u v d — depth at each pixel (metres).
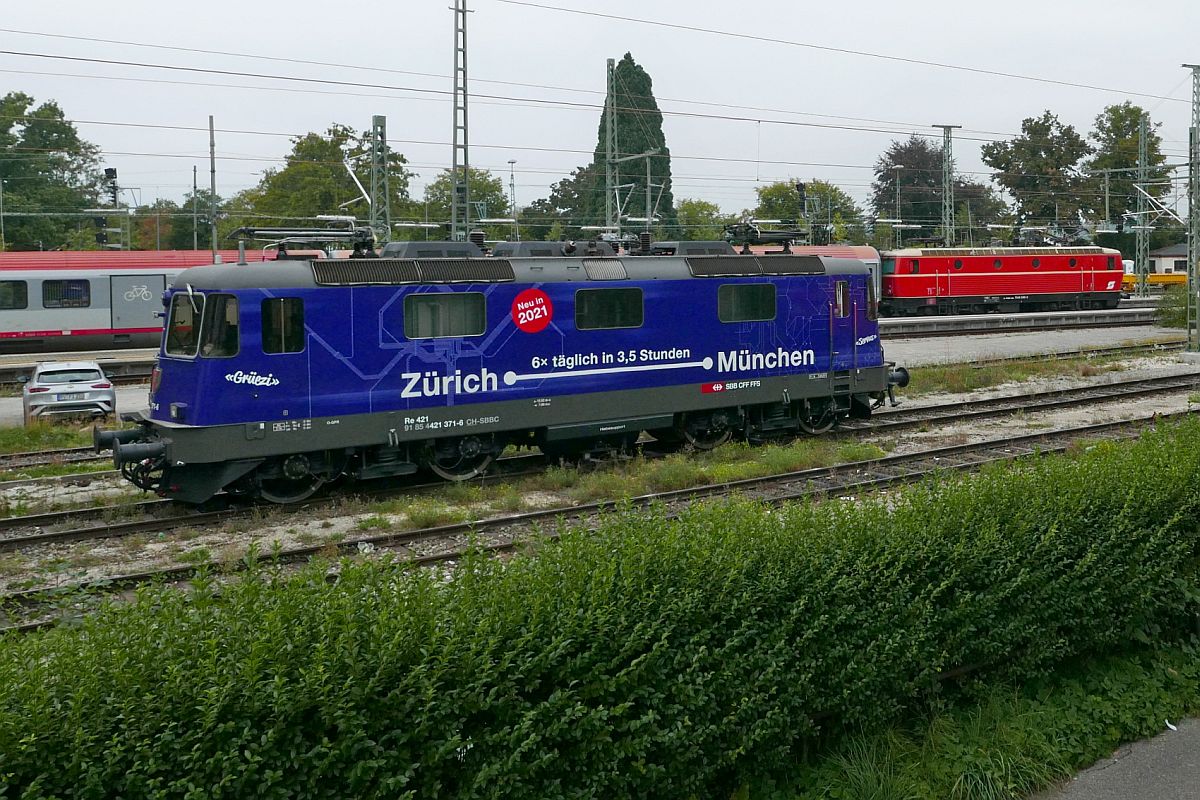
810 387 19.67
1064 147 88.75
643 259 17.67
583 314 16.86
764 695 5.89
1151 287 76.31
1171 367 31.03
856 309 20.30
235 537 13.16
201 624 4.88
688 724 5.54
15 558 12.12
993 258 51.59
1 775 4.04
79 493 15.84
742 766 5.99
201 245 82.44
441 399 15.61
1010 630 7.27
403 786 4.78
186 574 11.25
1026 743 7.05
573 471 16.59
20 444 19.78
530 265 16.42
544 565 5.89
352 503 14.88
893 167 80.94
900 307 50.12
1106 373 29.88
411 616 5.07
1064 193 85.62
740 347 18.66
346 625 4.91
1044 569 7.43
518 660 5.15
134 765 4.24
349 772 4.58
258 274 14.13
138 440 14.43
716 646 5.92
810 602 6.28
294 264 14.48
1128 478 8.33
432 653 4.97
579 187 81.12
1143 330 44.09
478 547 6.47
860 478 16.02
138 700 4.43
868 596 6.58
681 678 5.57
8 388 28.61
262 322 14.09
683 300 17.92
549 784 5.13
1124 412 22.66
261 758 4.42
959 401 25.27
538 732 5.07
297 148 66.75
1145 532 8.07
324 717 4.58
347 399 14.80
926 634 6.72
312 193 63.81
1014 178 89.62
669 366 17.83
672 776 5.57
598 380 17.08
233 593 5.30
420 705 4.82
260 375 14.11
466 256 16.42
